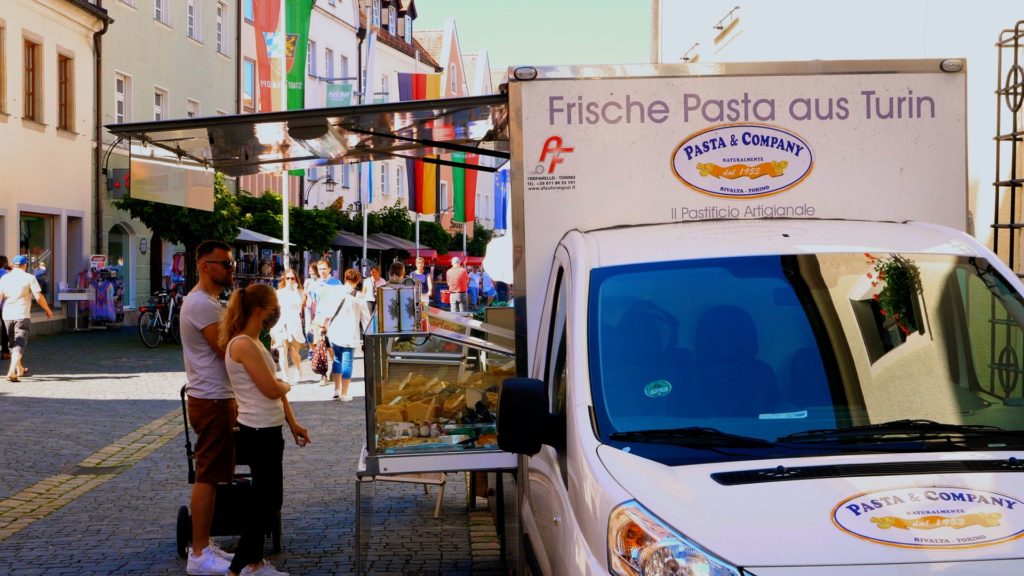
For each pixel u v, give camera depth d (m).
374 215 50.94
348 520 8.64
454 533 8.25
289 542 7.97
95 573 7.12
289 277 19.11
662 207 5.60
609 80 5.62
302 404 16.12
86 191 32.44
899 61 5.67
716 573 3.20
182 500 9.38
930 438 3.88
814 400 4.08
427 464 6.33
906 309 4.40
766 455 3.79
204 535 7.05
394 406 6.36
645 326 4.37
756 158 5.62
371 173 43.97
